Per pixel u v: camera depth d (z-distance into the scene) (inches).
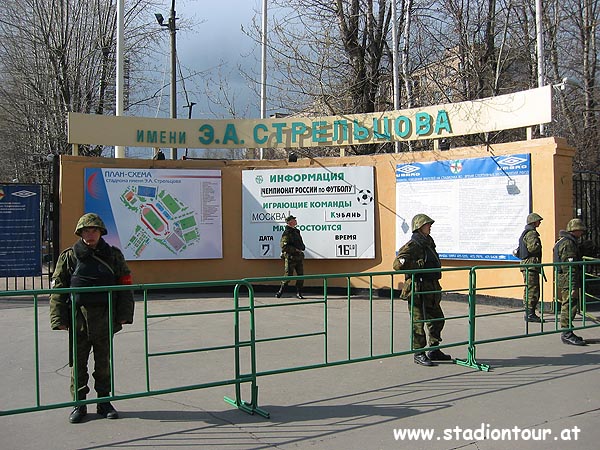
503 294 486.3
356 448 190.4
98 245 221.9
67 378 279.4
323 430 206.5
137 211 563.5
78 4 970.7
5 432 205.8
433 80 747.4
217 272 587.5
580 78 872.3
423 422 213.5
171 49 896.3
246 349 334.6
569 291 337.1
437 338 302.0
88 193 552.7
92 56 985.5
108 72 993.5
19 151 1148.5
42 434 203.8
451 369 290.0
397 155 546.3
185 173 577.0
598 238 523.5
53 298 215.2
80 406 217.6
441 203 515.5
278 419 218.4
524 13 789.9
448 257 511.8
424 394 247.9
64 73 954.7
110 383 221.0
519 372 283.3
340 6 719.1
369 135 552.7
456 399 240.4
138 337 372.5
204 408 233.0
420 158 531.8
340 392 252.1
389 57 760.3
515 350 331.3
